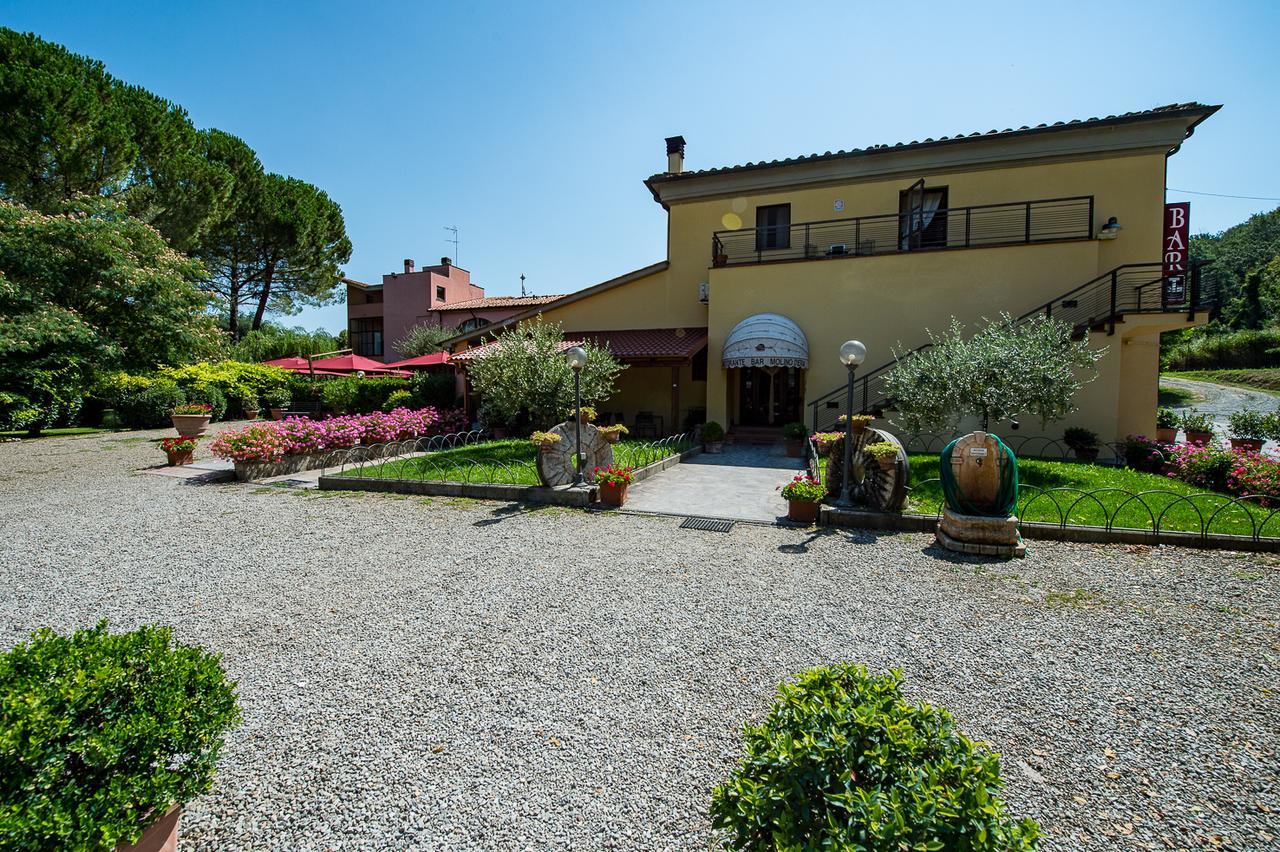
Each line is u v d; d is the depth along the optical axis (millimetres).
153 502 10961
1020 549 7418
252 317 45688
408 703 4156
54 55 23594
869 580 6676
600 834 2920
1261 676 4480
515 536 8617
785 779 2189
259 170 36625
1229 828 2955
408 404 27641
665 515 9812
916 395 12797
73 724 2277
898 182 19281
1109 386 15078
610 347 20703
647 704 4121
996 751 3568
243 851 2822
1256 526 7957
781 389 20859
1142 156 16891
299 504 10766
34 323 20172
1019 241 16797
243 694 4285
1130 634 5215
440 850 2826
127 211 26281
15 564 7348
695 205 22047
